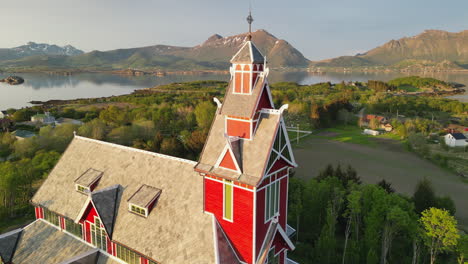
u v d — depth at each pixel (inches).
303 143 5300.2
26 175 2416.3
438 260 1795.0
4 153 3538.4
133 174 1450.5
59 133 3922.2
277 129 1112.8
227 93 1193.4
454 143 5022.1
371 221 1754.4
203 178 1194.6
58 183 1657.2
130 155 1529.3
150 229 1248.8
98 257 1373.0
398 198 1866.4
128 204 1333.7
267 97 1205.7
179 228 1199.6
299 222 2274.9
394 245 2058.3
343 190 2186.3
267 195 1157.7
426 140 4992.6
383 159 4424.2
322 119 6555.1
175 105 6648.6
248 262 1124.5
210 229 1146.0
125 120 5556.1
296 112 6471.5
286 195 1310.3
